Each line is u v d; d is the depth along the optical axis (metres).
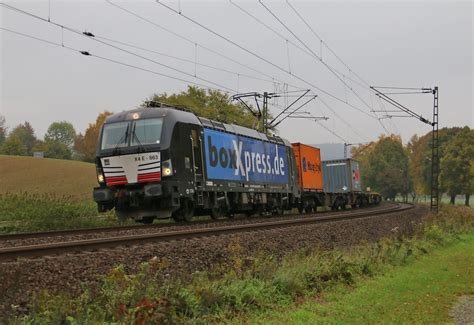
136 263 11.33
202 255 13.02
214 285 9.37
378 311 9.93
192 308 8.26
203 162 23.41
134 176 21.03
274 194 32.38
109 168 21.42
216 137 25.03
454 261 17.80
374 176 114.69
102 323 6.96
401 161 116.62
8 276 8.11
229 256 13.18
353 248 18.22
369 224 26.41
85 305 7.44
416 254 18.56
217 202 24.75
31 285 8.55
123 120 21.78
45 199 24.91
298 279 11.29
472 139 89.44
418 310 10.17
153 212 21.36
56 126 171.00
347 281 12.73
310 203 42.75
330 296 11.05
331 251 15.61
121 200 20.91
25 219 22.22
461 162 88.88
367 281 13.24
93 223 23.22
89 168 75.19
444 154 93.81
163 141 20.86
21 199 24.56
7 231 20.89
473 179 88.25
